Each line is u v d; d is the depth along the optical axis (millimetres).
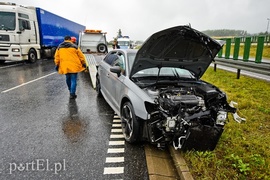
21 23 13336
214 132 3219
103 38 14094
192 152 3281
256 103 5652
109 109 5641
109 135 4113
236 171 2879
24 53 13742
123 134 4035
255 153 3330
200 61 4309
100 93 6695
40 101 6199
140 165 3162
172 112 3221
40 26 15773
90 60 10352
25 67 13031
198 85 4074
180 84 4113
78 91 7578
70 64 6238
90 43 14047
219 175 2773
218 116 3412
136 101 3520
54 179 2793
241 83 8250
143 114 3352
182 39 3586
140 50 3602
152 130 3367
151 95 3494
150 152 3512
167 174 2980
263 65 7238
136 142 3770
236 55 9734
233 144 3570
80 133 4168
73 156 3340
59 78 9727
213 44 3740
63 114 5195
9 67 12812
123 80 4211
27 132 4141
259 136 3887
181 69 4855
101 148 3611
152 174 2930
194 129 3135
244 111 5133
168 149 3604
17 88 7652
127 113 3924
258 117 4777
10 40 12906
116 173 2961
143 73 4422
